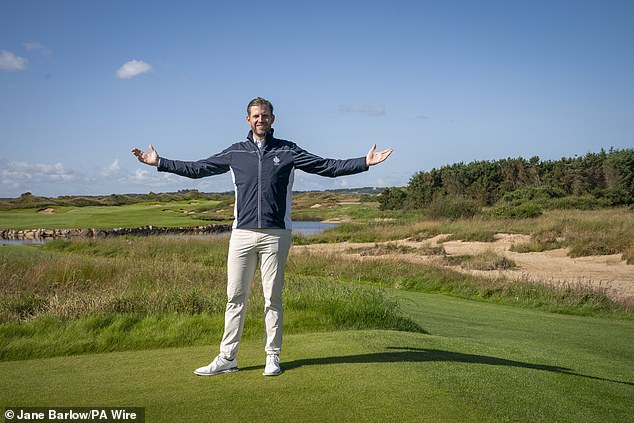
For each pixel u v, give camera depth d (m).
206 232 44.78
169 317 6.07
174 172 4.04
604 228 20.27
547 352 5.68
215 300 7.23
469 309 10.22
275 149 4.05
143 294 7.23
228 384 3.67
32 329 5.38
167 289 8.21
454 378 3.88
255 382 3.70
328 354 4.50
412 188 47.22
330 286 8.56
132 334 5.45
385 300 7.90
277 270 4.00
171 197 103.88
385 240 24.80
